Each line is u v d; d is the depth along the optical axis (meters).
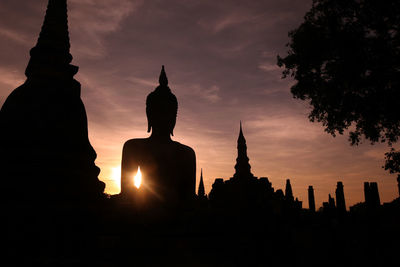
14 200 9.88
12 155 10.42
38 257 9.26
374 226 29.83
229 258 13.69
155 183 16.08
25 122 11.12
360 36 14.69
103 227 11.56
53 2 13.31
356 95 15.25
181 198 16.64
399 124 15.20
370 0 14.50
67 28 13.41
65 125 11.74
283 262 15.95
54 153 10.91
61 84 12.42
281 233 17.80
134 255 11.34
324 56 15.66
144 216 12.74
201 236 13.49
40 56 12.35
